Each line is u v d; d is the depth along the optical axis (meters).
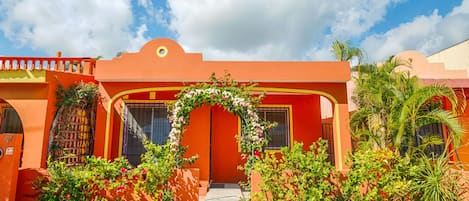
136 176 6.02
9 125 9.78
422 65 12.71
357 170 5.66
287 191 5.52
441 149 9.38
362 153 6.16
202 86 7.86
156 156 6.18
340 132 8.52
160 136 9.71
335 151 8.53
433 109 7.59
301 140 10.98
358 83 9.34
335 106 8.70
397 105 7.33
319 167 5.45
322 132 11.84
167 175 6.04
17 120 9.80
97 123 8.46
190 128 9.70
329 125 12.11
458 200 5.59
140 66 8.45
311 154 5.64
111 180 5.90
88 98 8.95
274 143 10.96
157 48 8.56
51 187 5.68
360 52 12.12
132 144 9.62
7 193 5.77
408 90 7.52
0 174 5.84
